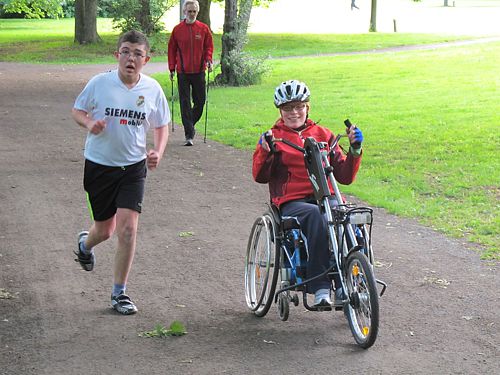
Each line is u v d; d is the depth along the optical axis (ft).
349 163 19.39
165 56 121.08
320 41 142.41
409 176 35.99
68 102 67.46
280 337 18.67
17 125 53.88
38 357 17.60
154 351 17.89
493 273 23.21
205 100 46.78
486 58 96.63
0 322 19.76
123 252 20.24
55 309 20.70
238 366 17.03
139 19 129.29
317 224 18.54
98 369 16.97
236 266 24.30
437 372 16.62
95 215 20.85
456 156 40.06
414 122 51.26
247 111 60.34
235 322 19.71
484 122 50.06
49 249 26.27
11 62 113.70
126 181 20.31
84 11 139.44
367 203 31.73
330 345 18.13
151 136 49.34
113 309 20.62
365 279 17.37
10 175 37.65
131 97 19.97
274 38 148.25
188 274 23.57
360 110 58.29
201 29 45.50
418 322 19.45
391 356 17.43
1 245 26.73
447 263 24.18
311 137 18.99
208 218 30.01
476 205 30.91
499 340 18.33
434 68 88.84
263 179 19.86
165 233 27.99
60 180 36.65
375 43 136.36
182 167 39.70
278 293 18.90
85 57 121.49
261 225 20.71
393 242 26.53
